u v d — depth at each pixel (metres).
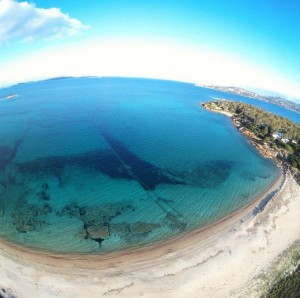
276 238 47.59
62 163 70.19
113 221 48.19
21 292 33.31
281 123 128.75
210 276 37.56
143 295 33.97
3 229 44.72
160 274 37.19
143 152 82.00
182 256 40.72
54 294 33.41
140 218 49.59
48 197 54.31
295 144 103.19
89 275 36.41
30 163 69.56
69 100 166.75
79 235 44.22
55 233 44.38
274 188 66.12
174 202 55.62
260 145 99.25
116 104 156.88
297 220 54.56
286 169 79.94
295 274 40.06
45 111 132.00
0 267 36.72
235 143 100.12
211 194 60.16
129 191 58.28
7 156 73.69
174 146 90.00
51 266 37.59
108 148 82.62
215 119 137.38
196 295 34.62
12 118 117.00
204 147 92.25
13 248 40.66
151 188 60.38
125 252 41.19
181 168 72.88
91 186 59.22
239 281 37.44
